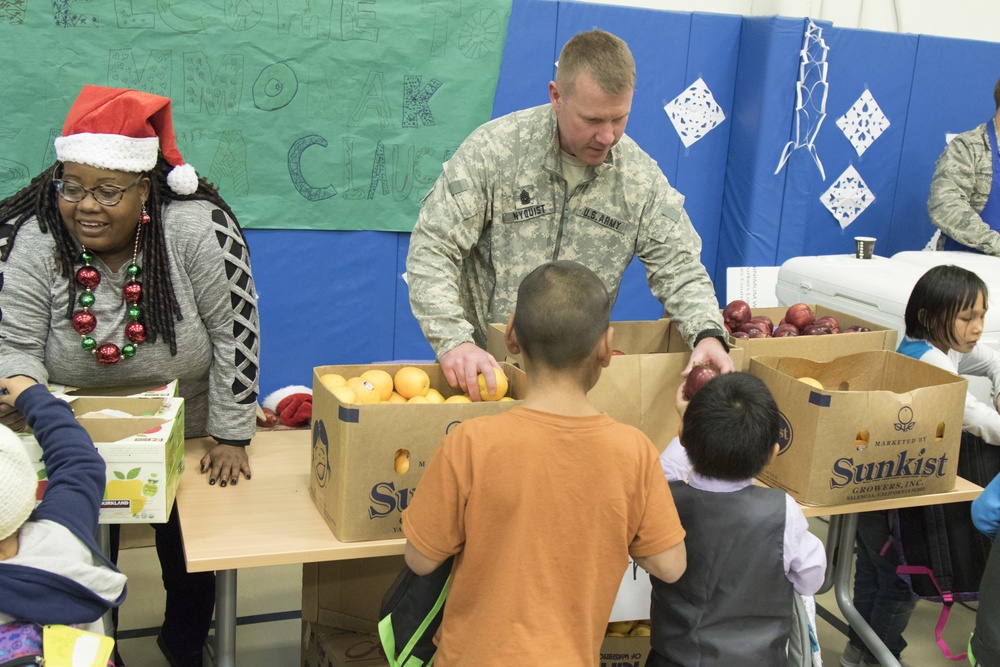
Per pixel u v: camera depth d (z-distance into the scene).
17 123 3.20
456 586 1.39
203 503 1.75
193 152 3.46
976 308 2.30
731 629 1.61
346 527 1.62
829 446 1.87
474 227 2.05
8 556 1.27
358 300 3.87
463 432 1.37
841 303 3.20
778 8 4.14
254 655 2.52
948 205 3.78
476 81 3.76
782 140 4.21
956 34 4.73
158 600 2.74
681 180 4.31
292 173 3.61
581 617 1.36
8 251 1.70
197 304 1.84
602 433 1.37
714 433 1.59
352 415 1.56
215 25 3.35
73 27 3.18
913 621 2.94
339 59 3.54
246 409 1.92
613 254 2.17
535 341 1.37
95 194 1.61
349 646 2.08
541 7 3.78
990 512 1.87
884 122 4.43
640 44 4.01
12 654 1.23
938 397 1.93
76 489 1.42
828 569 2.47
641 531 1.41
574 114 1.86
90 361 1.78
